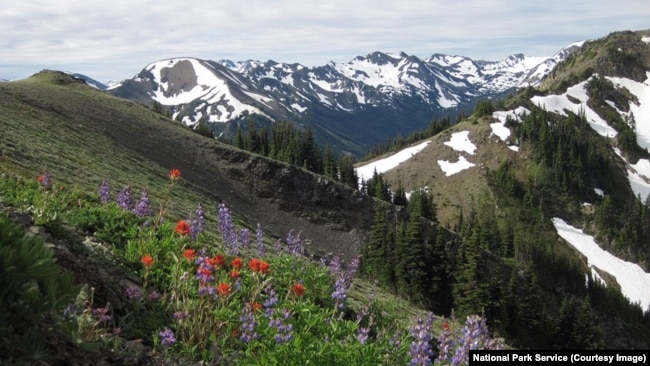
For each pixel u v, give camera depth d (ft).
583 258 456.04
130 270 29.09
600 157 559.79
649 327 377.71
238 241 42.91
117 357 15.76
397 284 222.48
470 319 27.12
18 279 11.92
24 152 119.24
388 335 27.43
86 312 19.27
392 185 583.17
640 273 454.81
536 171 536.42
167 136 291.17
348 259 272.92
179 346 21.89
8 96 210.79
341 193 316.40
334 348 22.13
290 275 40.70
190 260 26.35
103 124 247.09
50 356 12.67
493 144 588.50
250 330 22.18
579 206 511.40
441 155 602.85
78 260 23.99
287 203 296.51
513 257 367.66
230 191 279.28
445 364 26.66
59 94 263.90
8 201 30.60
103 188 43.11
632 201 535.19
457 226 420.36
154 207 116.37
